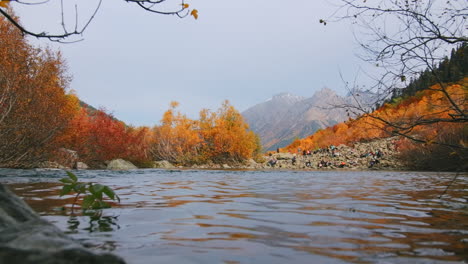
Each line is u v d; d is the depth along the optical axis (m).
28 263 1.14
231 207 3.36
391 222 2.53
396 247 1.74
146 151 27.48
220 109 29.33
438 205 3.61
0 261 1.13
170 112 28.64
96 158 19.61
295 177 10.74
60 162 15.35
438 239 1.94
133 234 2.02
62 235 1.50
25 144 12.01
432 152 16.38
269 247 1.74
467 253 1.62
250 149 29.06
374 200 4.07
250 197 4.38
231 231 2.17
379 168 23.22
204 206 3.41
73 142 18.00
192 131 29.17
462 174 13.47
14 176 8.11
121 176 10.05
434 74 3.62
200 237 1.98
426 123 3.69
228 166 28.53
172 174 12.05
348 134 44.34
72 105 15.13
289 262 1.46
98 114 20.53
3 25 10.63
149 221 2.49
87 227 2.20
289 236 2.02
